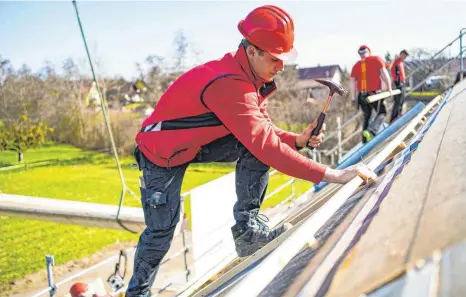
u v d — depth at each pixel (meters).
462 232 0.71
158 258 2.62
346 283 0.86
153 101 43.34
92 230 19.31
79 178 32.41
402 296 0.64
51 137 42.59
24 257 16.38
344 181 2.17
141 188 2.61
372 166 2.31
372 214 1.33
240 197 2.63
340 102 26.72
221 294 1.86
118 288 4.33
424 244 0.75
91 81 44.03
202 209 6.13
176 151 2.39
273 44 2.16
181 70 43.84
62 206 4.03
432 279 0.62
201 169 34.84
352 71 8.76
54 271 15.15
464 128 1.96
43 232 19.11
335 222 1.79
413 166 1.61
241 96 2.13
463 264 0.62
